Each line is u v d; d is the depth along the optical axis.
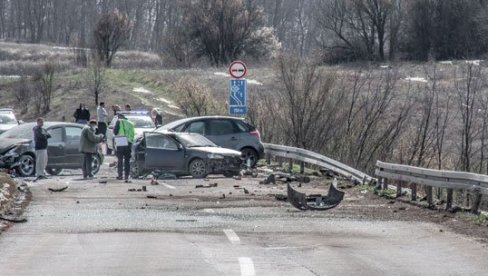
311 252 23.56
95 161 51.09
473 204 32.25
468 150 43.72
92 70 123.31
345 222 30.05
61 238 25.89
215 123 53.72
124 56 179.12
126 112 69.81
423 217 31.59
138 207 33.75
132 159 48.91
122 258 22.41
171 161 47.84
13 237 26.06
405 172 36.59
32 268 21.12
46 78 120.44
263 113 61.97
